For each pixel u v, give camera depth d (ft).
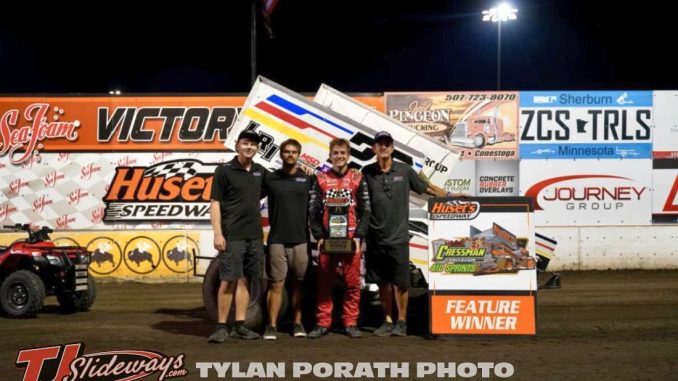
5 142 44.45
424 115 45.96
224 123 44.86
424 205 27.86
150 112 44.88
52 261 31.53
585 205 46.57
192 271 44.62
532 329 24.67
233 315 26.91
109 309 33.83
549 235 46.55
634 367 20.70
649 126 46.60
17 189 44.45
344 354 22.45
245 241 24.52
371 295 28.45
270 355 22.35
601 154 46.57
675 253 46.80
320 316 25.32
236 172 24.32
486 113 46.16
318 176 25.04
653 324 27.71
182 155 44.86
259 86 28.25
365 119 28.89
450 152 27.71
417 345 23.80
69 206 44.60
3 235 44.14
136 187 44.75
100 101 44.83
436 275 25.08
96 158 44.73
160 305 35.19
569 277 44.21
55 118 44.65
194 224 44.86
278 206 24.81
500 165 46.21
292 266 25.04
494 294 24.86
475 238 25.11
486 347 23.45
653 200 46.75
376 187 24.88
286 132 27.78
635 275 44.78
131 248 44.62
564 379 19.39
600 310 31.40
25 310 30.30
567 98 46.39
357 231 24.75
